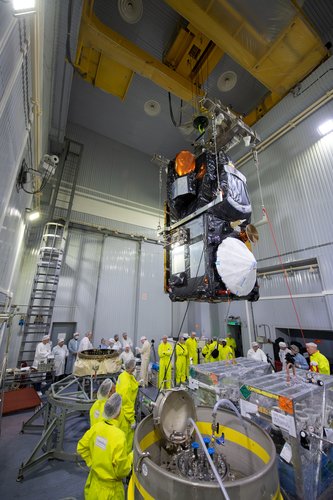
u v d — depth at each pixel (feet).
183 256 7.73
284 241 20.24
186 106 23.03
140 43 19.29
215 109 11.11
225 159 8.05
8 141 6.18
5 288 10.78
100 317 24.49
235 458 4.55
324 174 18.04
